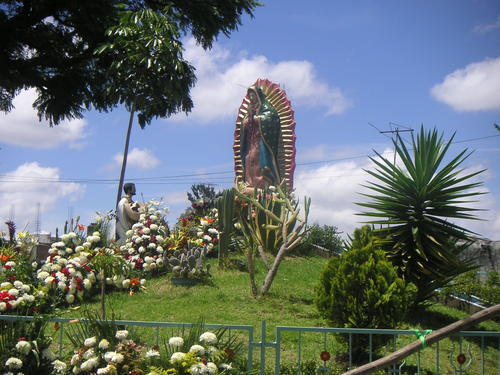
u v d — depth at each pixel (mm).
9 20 14383
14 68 15039
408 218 10961
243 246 15617
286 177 21250
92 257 7586
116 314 10188
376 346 7844
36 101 16672
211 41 17234
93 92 16422
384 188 11156
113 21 14469
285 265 15992
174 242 14984
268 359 7734
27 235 12125
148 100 13836
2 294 7023
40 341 5805
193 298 11391
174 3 15906
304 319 9992
